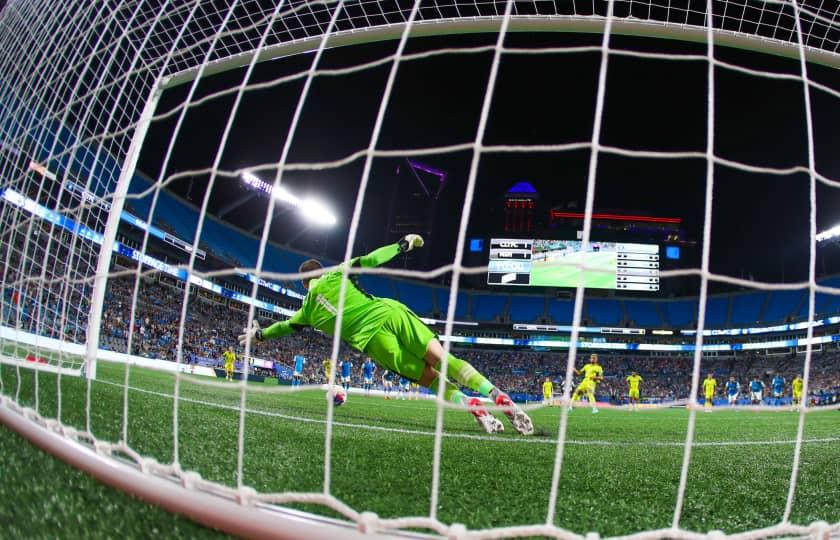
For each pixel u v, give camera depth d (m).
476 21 5.24
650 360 39.19
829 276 38.16
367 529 1.18
